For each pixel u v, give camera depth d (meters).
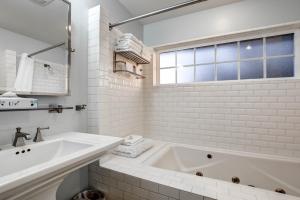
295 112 1.73
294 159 1.71
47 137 1.23
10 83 1.02
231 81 2.01
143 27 2.58
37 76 1.17
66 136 1.27
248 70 2.06
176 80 2.47
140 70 2.42
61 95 1.35
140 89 2.44
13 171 0.88
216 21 2.12
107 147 1.03
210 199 0.99
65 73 1.38
